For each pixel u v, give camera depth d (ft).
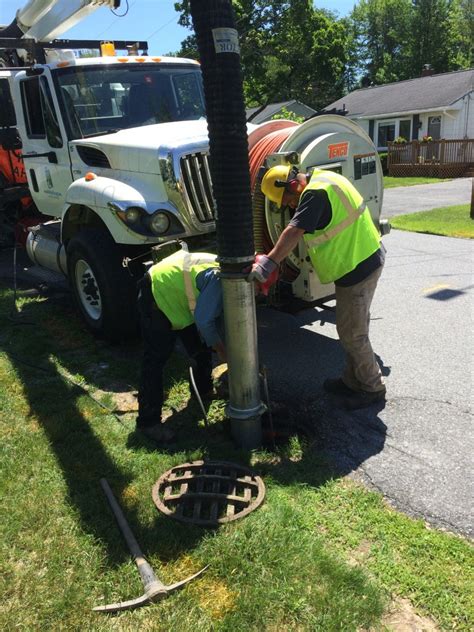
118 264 15.84
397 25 175.52
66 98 17.93
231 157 9.25
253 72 118.93
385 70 170.40
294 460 10.75
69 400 13.34
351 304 11.54
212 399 13.29
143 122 18.65
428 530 8.72
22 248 27.45
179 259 11.09
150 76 18.85
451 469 10.23
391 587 7.67
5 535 8.75
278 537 8.45
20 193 25.50
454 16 162.71
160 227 14.90
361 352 11.95
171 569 8.05
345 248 11.06
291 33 125.59
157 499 9.38
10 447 11.28
